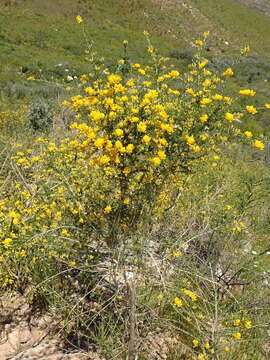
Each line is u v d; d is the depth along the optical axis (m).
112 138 2.29
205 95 2.56
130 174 2.33
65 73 15.99
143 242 2.42
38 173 3.69
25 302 2.89
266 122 12.42
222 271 3.30
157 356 2.50
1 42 19.98
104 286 2.83
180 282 2.57
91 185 2.70
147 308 2.53
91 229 2.62
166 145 2.22
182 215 3.27
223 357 2.44
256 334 2.67
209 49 31.03
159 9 34.53
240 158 6.68
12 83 13.48
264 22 43.94
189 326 2.66
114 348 2.42
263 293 3.05
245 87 17.83
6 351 2.53
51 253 2.66
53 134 4.91
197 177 4.09
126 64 2.80
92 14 28.81
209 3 41.31
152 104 2.38
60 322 2.71
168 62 22.14
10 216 2.85
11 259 2.85
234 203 3.67
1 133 6.13
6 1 25.56
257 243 3.81
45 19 25.50
